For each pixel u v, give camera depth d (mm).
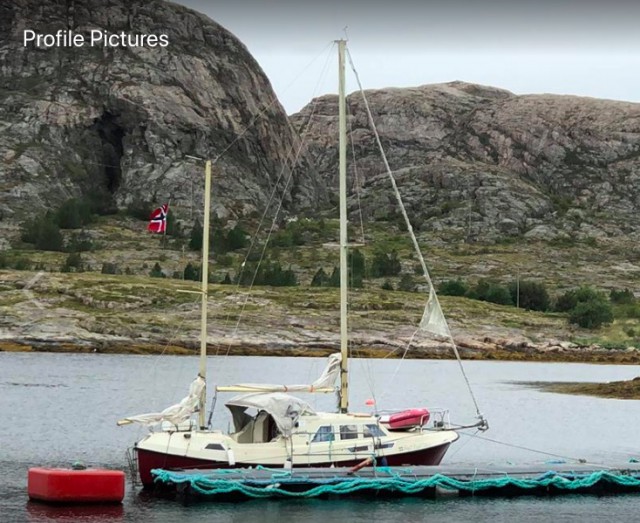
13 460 84750
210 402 132625
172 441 68625
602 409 144625
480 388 181750
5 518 61531
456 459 91000
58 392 149125
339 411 74875
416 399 156000
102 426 109688
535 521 65188
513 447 101125
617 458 94438
